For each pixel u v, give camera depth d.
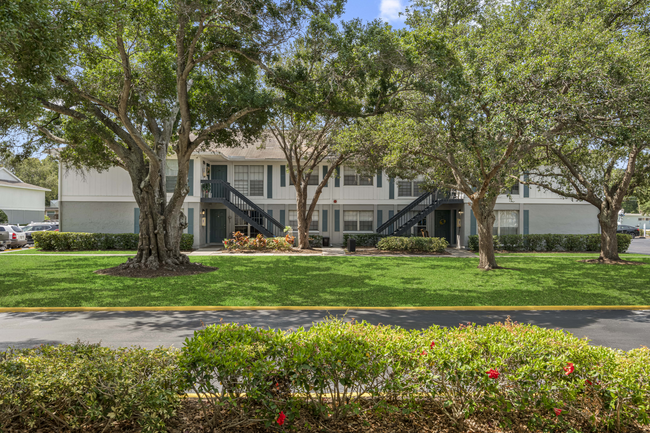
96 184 24.56
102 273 14.32
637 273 15.11
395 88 12.22
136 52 14.05
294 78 12.23
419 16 14.71
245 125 15.02
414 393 3.61
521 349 3.69
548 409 3.49
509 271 15.49
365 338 3.87
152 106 14.80
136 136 14.10
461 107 11.91
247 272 14.79
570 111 10.45
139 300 10.02
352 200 27.31
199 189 24.50
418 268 16.17
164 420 3.51
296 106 13.07
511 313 9.20
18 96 7.77
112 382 3.29
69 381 3.15
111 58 12.95
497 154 13.58
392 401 3.74
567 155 18.97
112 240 23.55
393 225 27.30
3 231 25.36
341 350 3.55
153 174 15.23
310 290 11.41
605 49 10.71
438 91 12.07
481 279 13.52
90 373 3.30
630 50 11.02
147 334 7.18
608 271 15.66
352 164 22.44
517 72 10.80
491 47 11.88
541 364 3.45
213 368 3.38
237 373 3.38
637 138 10.48
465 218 25.27
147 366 3.54
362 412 3.65
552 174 20.69
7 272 14.40
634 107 10.12
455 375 3.50
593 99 10.48
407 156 16.64
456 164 16.70
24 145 16.64
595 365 3.60
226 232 27.66
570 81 10.65
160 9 12.30
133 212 24.64
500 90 10.88
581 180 19.66
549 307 9.70
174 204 15.73
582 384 3.41
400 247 23.22
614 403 3.46
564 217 26.09
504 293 11.16
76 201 24.53
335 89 12.09
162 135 16.11
